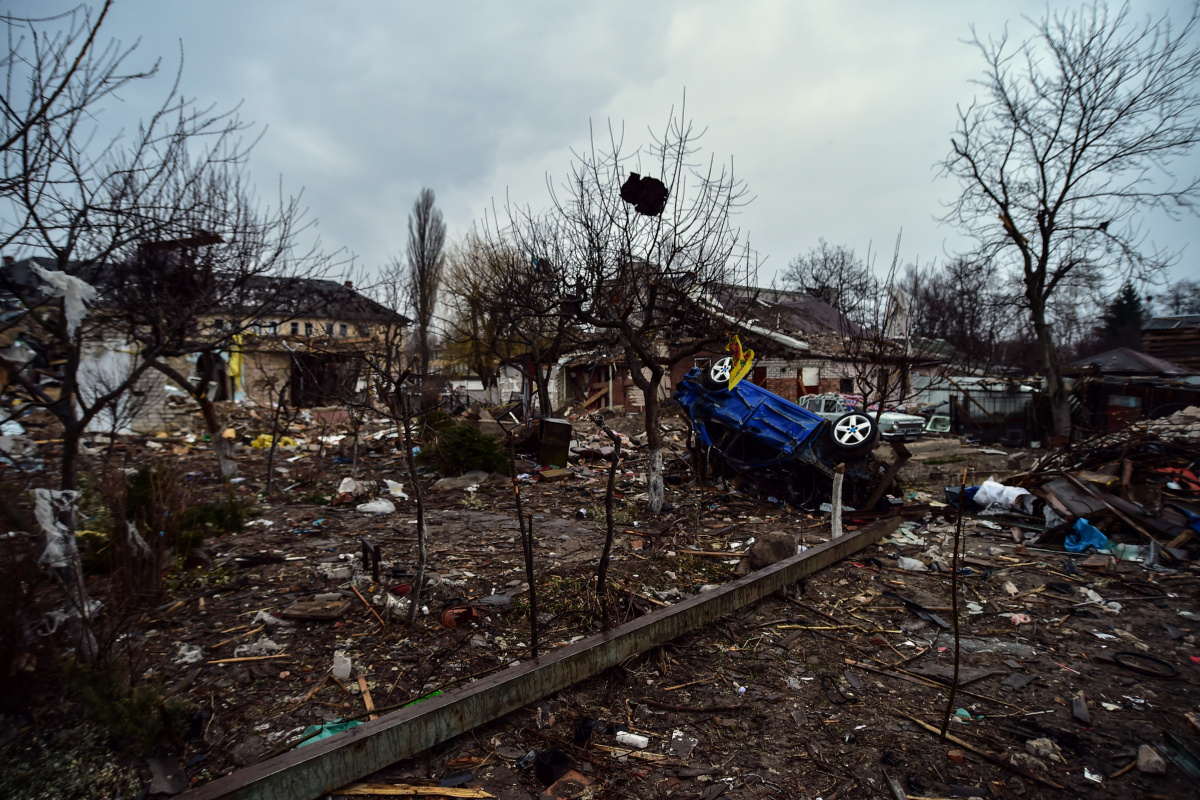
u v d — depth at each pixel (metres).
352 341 12.02
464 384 26.20
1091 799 2.99
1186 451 8.73
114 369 13.01
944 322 26.20
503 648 4.24
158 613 4.76
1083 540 7.16
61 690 3.26
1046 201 15.69
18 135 3.08
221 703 3.54
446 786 2.94
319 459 12.66
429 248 22.92
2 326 3.50
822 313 27.98
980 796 3.00
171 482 6.61
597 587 5.19
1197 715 3.70
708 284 7.48
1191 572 6.29
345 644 4.28
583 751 3.24
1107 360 20.73
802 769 3.20
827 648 4.61
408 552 6.42
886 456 13.85
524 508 8.67
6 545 3.65
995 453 16.06
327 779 2.75
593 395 24.06
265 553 6.33
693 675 4.12
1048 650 4.64
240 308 7.27
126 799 2.74
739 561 6.36
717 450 9.61
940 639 4.81
